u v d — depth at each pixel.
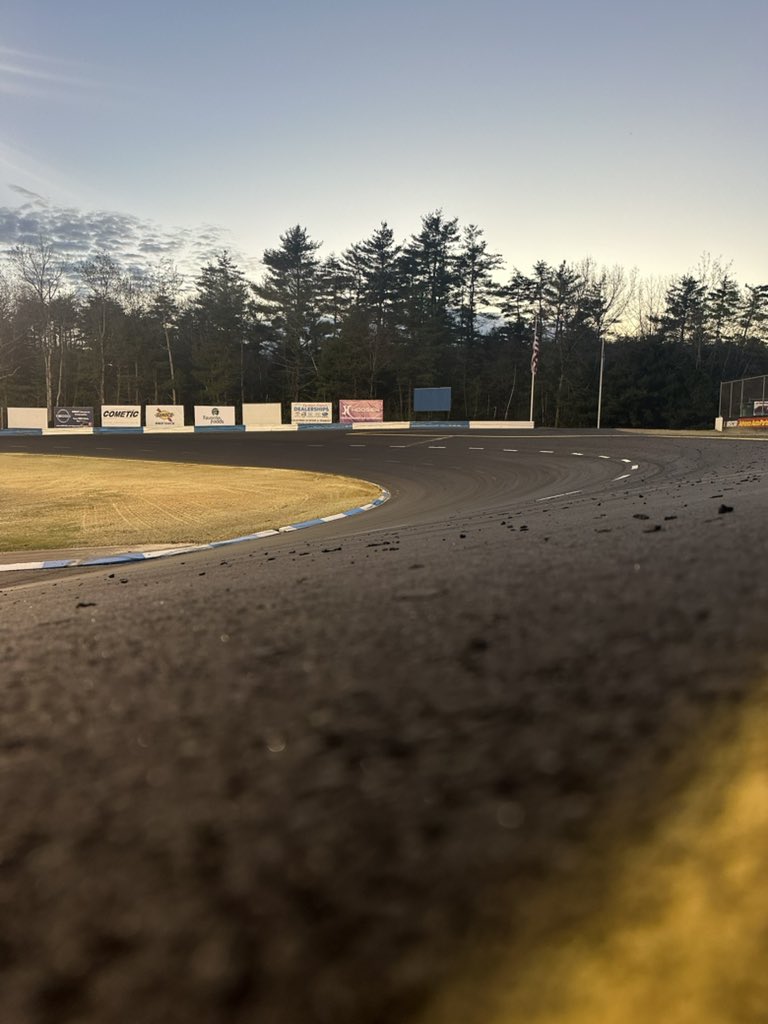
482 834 0.94
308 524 15.39
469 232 79.50
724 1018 0.61
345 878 0.90
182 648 2.23
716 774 0.98
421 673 1.62
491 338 80.62
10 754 1.49
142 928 0.87
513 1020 0.64
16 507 20.81
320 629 2.21
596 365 70.38
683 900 0.76
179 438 54.94
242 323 80.94
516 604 2.16
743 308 76.62
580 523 5.44
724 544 2.74
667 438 35.69
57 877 1.01
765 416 34.47
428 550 4.62
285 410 75.62
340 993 0.71
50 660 2.35
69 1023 0.73
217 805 1.15
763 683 1.25
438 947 0.75
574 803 0.98
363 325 74.88
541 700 1.35
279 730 1.42
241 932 0.84
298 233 81.25
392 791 1.10
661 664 1.43
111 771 1.34
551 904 0.79
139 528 16.36
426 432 53.62
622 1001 0.64
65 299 80.31
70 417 61.34
